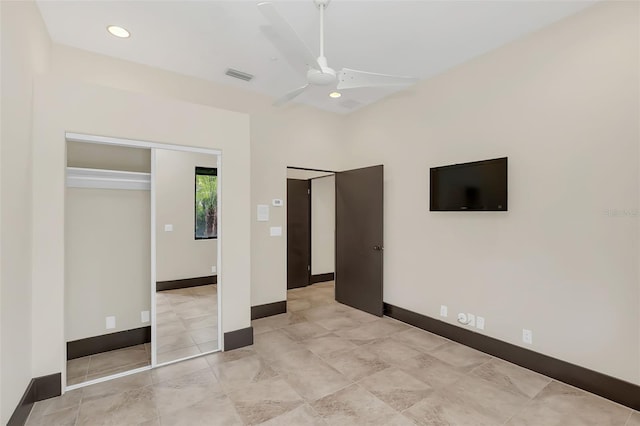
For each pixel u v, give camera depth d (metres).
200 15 2.52
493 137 3.03
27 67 2.18
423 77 3.64
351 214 4.66
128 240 3.21
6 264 1.83
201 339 3.16
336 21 2.57
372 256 4.31
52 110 2.34
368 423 2.06
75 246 2.95
